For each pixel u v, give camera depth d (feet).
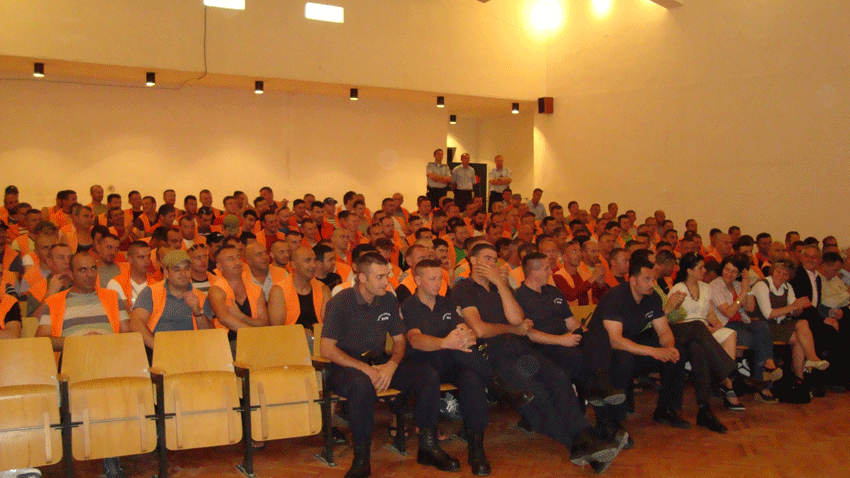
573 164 35.70
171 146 29.89
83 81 28.17
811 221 26.27
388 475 11.51
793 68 26.71
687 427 14.12
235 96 31.14
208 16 27.22
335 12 29.73
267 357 12.35
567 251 17.79
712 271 16.72
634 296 13.29
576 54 35.17
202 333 12.08
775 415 15.14
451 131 42.86
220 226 24.14
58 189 27.86
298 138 32.42
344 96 33.40
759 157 27.86
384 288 11.84
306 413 11.74
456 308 12.87
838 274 19.86
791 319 17.30
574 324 13.85
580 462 11.35
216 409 11.18
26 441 10.09
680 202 30.86
